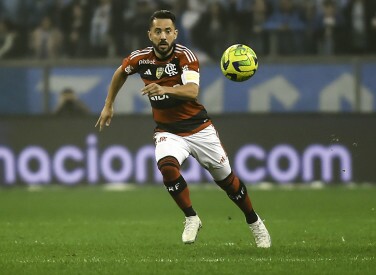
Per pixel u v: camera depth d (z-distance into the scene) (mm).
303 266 27422
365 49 74250
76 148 67125
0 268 27547
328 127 66312
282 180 66562
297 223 43656
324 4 74688
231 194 32031
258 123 66562
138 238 37656
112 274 26047
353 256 30172
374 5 74312
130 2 75312
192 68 30688
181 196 30516
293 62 69312
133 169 66812
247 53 31641
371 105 69250
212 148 31500
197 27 75000
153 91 29719
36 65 69938
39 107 70125
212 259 29391
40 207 53875
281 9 74875
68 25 75750
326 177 66375
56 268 27469
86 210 52031
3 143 67312
